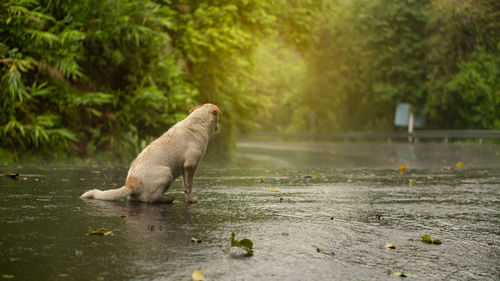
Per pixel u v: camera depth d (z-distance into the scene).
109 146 12.78
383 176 8.38
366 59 33.97
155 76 13.93
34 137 10.42
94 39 12.28
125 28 12.59
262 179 7.15
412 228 3.51
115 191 4.15
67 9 11.89
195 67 17.69
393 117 35.44
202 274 2.15
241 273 2.21
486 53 22.53
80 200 4.23
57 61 11.05
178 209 3.91
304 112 48.94
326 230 3.27
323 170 10.09
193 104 15.01
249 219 3.58
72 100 11.43
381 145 30.98
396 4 31.39
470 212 4.34
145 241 2.75
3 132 10.30
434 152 21.41
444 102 26.97
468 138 27.05
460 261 2.61
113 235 2.88
